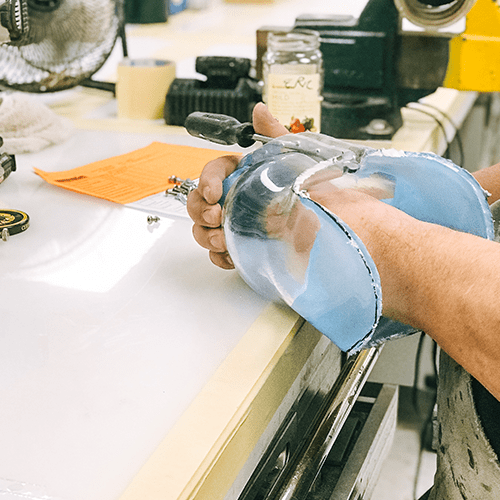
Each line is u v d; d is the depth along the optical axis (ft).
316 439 2.00
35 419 1.42
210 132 2.16
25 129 3.42
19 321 1.80
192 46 6.17
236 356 1.65
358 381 2.30
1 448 1.33
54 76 4.02
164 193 2.79
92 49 4.16
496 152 6.50
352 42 3.65
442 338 1.51
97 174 3.01
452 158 5.08
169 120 3.96
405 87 3.79
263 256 1.71
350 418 2.99
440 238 1.54
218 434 1.38
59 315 1.83
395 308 1.63
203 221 1.98
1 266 2.12
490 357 1.40
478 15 3.60
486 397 1.69
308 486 1.91
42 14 3.82
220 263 2.06
